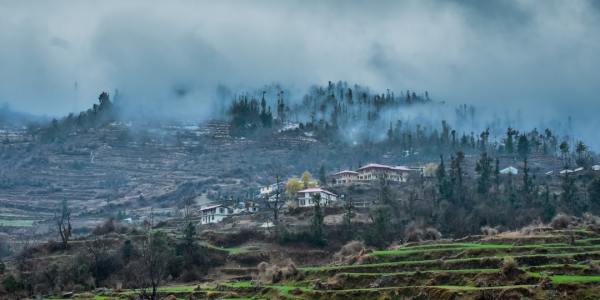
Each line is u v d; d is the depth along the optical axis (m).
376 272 188.88
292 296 178.38
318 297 173.38
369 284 175.88
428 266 183.12
